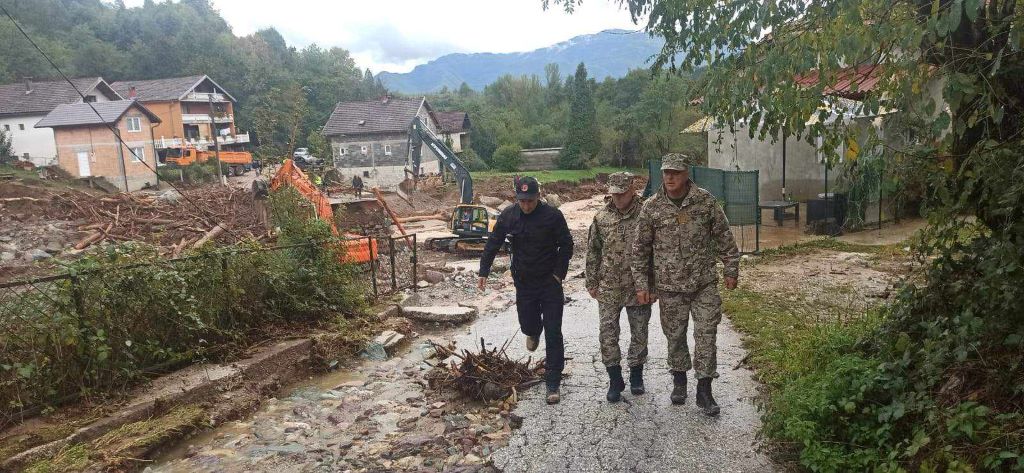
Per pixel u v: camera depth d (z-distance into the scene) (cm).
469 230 1794
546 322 525
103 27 9900
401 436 472
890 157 385
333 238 834
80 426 464
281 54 11856
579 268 1245
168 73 8950
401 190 3406
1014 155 339
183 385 543
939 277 422
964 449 318
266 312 712
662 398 504
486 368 561
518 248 525
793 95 414
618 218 493
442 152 2897
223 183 4228
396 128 5050
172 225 2494
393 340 739
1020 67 354
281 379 618
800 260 1097
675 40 546
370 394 577
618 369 502
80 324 505
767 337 627
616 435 442
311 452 455
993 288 360
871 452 346
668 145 4906
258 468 432
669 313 464
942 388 365
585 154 5431
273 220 1112
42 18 9000
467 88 11000
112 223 2431
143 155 4469
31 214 2528
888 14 366
